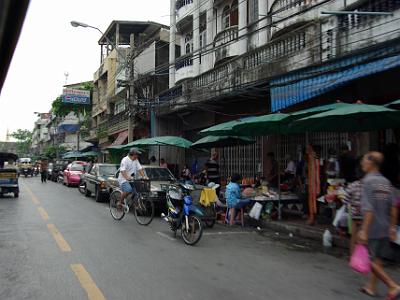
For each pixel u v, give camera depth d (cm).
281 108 1248
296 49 1340
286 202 1178
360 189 688
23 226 1030
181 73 2362
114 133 3462
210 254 761
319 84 1096
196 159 2283
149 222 1077
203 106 1900
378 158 535
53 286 546
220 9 2116
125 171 1138
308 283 586
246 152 1772
